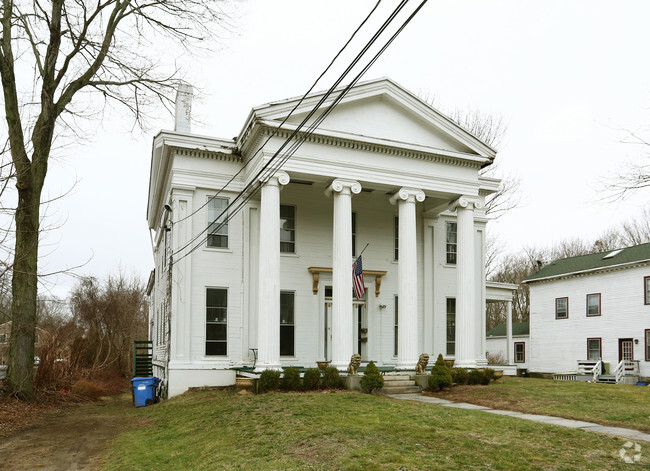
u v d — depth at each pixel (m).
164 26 21.03
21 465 10.84
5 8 18.55
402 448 10.04
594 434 11.30
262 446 10.98
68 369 27.80
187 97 25.58
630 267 35.97
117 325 46.66
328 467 9.12
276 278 20.11
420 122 23.19
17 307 19.22
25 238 19.17
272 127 20.34
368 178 21.78
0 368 20.41
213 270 22.38
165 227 24.42
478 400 17.23
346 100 21.66
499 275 63.25
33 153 19.55
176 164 22.30
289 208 24.12
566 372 40.19
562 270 41.56
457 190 23.36
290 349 23.20
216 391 20.61
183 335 21.52
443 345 25.88
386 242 25.52
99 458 11.49
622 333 36.19
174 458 11.05
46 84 19.67
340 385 19.45
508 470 8.70
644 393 18.22
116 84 21.14
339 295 20.80
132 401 25.03
